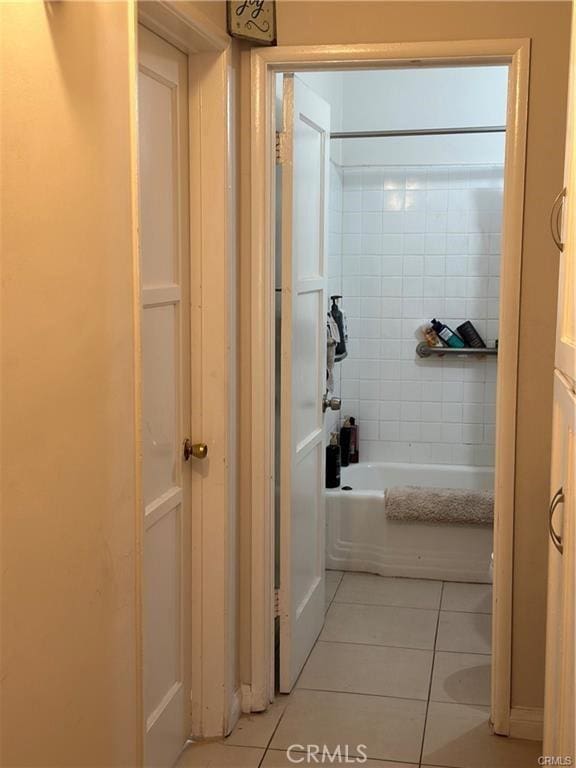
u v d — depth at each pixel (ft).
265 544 9.61
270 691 9.89
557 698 6.10
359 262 15.85
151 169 7.78
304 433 10.71
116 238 6.14
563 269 6.07
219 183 8.58
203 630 9.11
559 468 6.18
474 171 15.30
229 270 8.77
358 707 9.86
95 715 6.06
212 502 8.95
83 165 5.61
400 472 15.94
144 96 7.57
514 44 8.50
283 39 8.89
